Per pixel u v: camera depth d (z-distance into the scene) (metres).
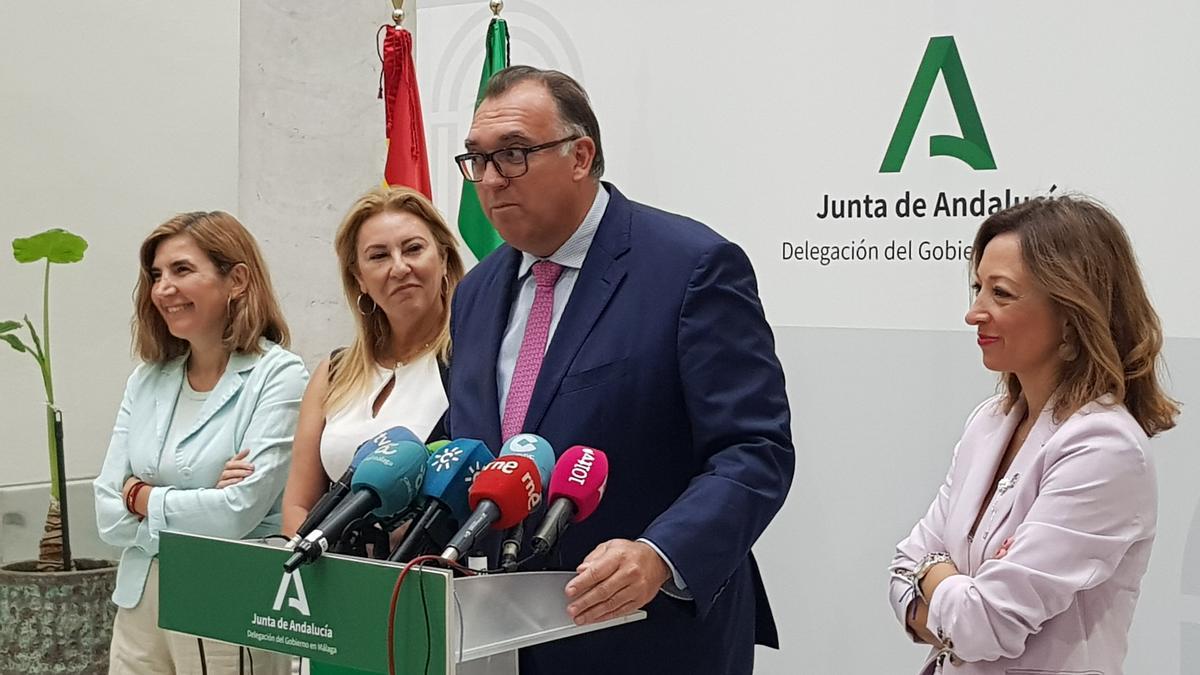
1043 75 2.77
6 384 4.20
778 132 3.10
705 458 1.90
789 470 1.91
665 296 1.94
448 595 1.34
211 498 3.08
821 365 3.07
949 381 2.92
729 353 1.91
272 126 4.61
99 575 3.72
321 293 4.64
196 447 3.20
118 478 3.27
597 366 1.94
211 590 1.55
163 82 4.47
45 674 3.67
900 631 3.01
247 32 4.59
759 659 3.20
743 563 2.11
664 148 3.25
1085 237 2.01
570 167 1.94
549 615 1.51
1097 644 1.96
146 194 4.45
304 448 3.07
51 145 4.26
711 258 1.95
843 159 3.02
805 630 3.13
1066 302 1.99
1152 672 2.69
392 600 1.39
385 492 1.57
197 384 3.32
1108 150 2.71
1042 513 1.96
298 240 4.62
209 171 4.59
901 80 2.94
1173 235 2.65
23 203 4.21
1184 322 2.64
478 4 3.60
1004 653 1.95
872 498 3.03
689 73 3.21
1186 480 2.64
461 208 3.64
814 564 3.12
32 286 4.23
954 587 2.01
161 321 3.35
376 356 3.05
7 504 4.13
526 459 1.59
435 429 2.20
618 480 1.94
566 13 3.39
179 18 4.49
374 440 1.69
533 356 2.04
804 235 3.08
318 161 4.62
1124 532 1.94
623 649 1.95
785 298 3.11
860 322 3.02
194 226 3.28
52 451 3.78
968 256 2.88
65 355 4.31
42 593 3.66
